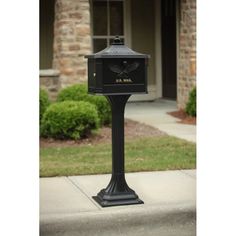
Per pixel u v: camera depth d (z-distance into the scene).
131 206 5.28
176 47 12.11
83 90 9.13
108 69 5.18
